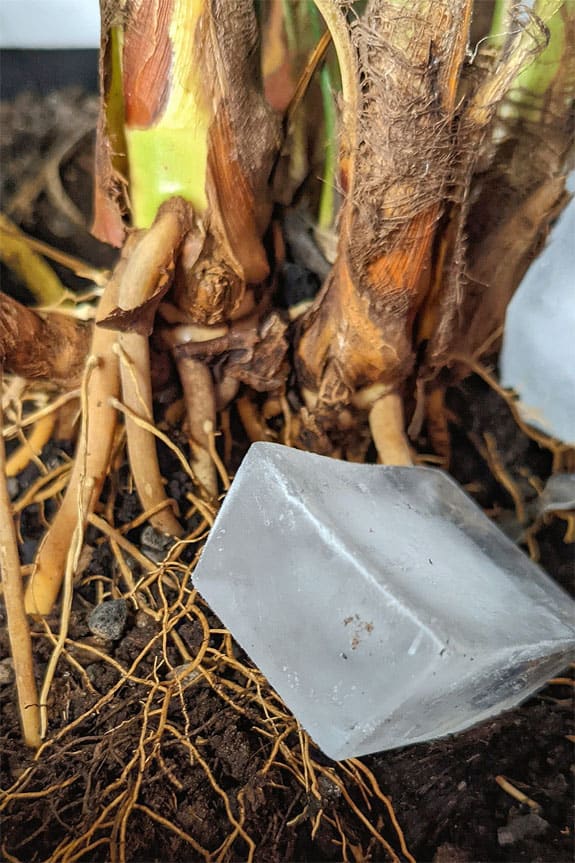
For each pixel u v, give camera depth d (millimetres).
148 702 92
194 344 111
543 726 96
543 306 131
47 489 120
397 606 69
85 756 90
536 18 77
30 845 82
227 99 90
